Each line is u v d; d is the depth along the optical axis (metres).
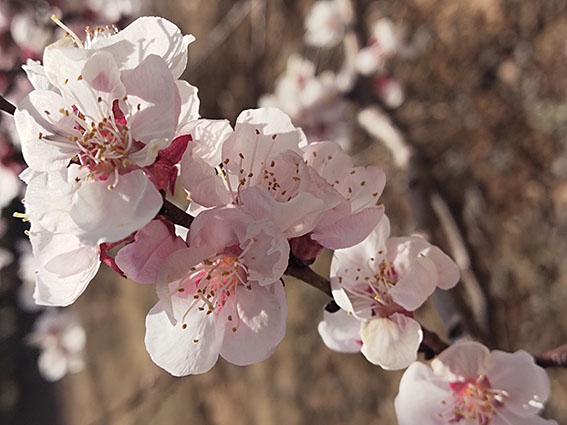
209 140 0.10
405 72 0.39
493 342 0.20
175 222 0.10
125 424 0.64
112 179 0.09
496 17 0.35
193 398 0.56
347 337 0.12
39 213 0.09
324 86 0.30
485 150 0.34
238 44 0.50
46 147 0.10
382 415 0.37
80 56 0.09
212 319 0.10
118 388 0.68
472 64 0.36
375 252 0.12
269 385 0.46
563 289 0.30
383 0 0.40
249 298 0.10
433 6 0.38
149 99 0.09
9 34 0.23
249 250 0.09
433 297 0.18
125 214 0.09
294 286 0.43
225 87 0.52
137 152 0.10
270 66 0.47
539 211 0.32
